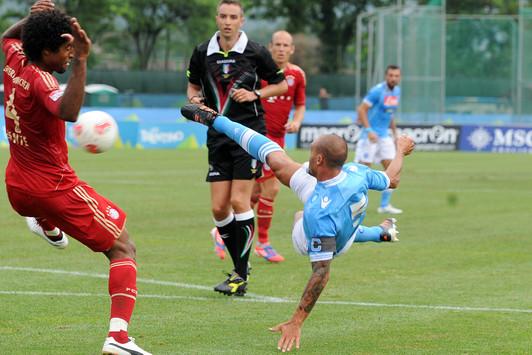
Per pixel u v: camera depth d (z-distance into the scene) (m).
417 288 26.00
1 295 24.30
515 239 36.06
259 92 25.42
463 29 105.44
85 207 18.30
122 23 154.50
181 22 155.88
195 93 26.55
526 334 20.62
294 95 35.53
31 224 21.12
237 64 25.56
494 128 100.56
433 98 101.44
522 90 104.69
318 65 163.00
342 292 25.38
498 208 47.22
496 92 105.69
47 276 27.06
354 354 18.88
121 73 131.00
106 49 154.62
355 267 29.44
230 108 25.75
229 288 24.48
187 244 34.03
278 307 23.36
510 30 105.06
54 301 23.66
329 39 163.75
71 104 16.59
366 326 21.34
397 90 49.12
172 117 103.31
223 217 25.11
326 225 17.89
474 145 100.56
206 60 25.75
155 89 131.62
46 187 18.09
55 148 18.09
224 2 25.38
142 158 81.44
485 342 19.91
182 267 29.19
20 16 154.38
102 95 116.94
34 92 17.25
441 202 50.09
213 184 25.33
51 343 19.52
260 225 31.06
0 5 153.75
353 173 18.44
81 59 16.39
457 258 31.44
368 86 100.25
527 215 44.16
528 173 70.88
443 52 101.00
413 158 88.25
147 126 98.19
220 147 25.12
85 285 25.78
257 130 25.98
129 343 17.98
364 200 18.36
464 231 38.38
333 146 17.94
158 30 154.00
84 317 21.94
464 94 105.62
